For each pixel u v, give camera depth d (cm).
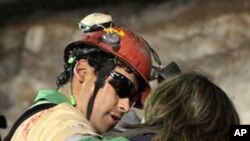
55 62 1158
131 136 266
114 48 293
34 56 1176
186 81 269
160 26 1145
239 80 1033
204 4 1134
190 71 275
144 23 1164
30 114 270
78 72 291
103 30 302
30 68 1162
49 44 1184
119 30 302
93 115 288
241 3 1109
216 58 1069
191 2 1149
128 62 292
